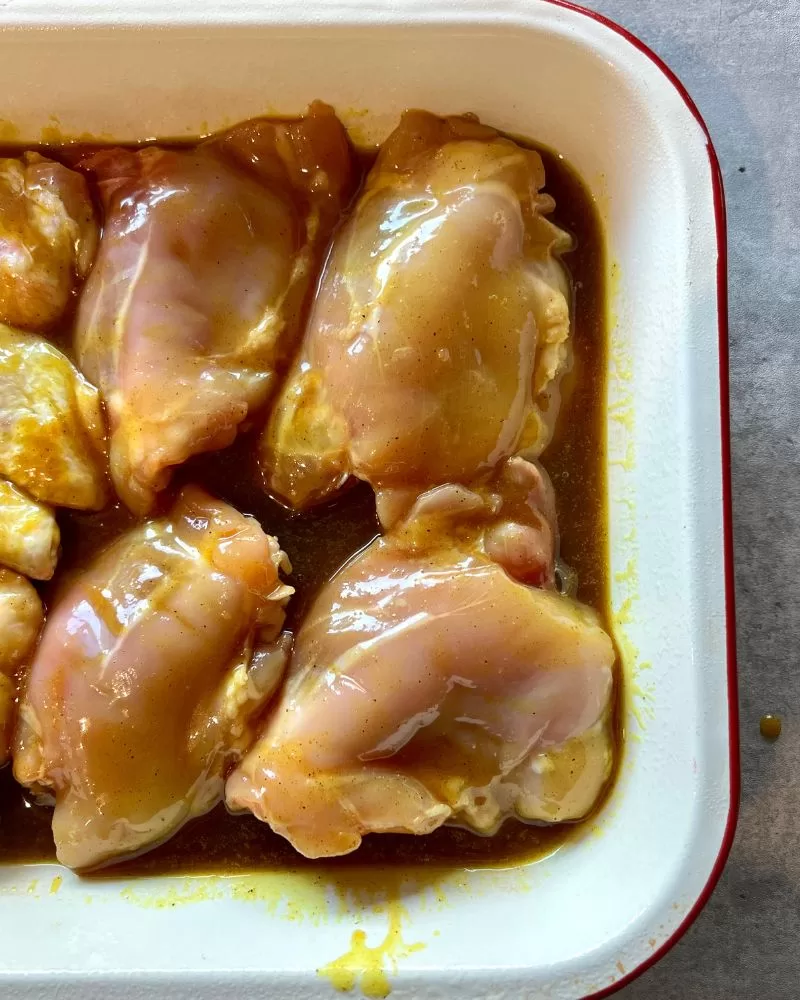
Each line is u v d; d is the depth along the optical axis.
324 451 0.27
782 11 0.33
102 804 0.26
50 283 0.28
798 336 0.33
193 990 0.24
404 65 0.27
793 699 0.32
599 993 0.24
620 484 0.28
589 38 0.26
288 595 0.27
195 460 0.29
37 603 0.27
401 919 0.26
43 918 0.26
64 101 0.28
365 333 0.27
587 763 0.27
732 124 0.33
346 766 0.26
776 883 0.31
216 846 0.28
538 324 0.27
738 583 0.32
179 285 0.27
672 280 0.26
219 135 0.29
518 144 0.29
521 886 0.27
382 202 0.28
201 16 0.26
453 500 0.27
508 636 0.26
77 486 0.27
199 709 0.26
